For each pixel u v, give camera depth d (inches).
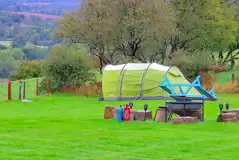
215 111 3097.9
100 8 5753.0
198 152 1536.7
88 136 1845.5
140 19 5762.8
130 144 1668.3
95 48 5984.3
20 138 1786.4
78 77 5418.3
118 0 5797.2
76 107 3668.8
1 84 6097.4
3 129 2055.9
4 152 1498.5
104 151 1536.7
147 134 1904.5
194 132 1985.7
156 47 6220.5
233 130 2065.7
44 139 1764.3
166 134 1910.7
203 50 6235.2
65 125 2214.6
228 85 5634.8
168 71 4493.1
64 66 5398.6
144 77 4549.7
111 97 4566.9
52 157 1429.6
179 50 6284.5
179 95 2456.9
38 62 7352.4
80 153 1498.5
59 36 5861.2
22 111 3326.8
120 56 6151.6
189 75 6028.5
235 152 1539.1
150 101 4264.3
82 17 5816.9
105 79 4633.4
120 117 2394.2
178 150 1565.0
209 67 6279.5
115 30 5826.8
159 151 1545.3
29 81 6284.5
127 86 4571.9
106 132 1959.9
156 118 2412.6
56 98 4697.3
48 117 2652.6
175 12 6461.6
